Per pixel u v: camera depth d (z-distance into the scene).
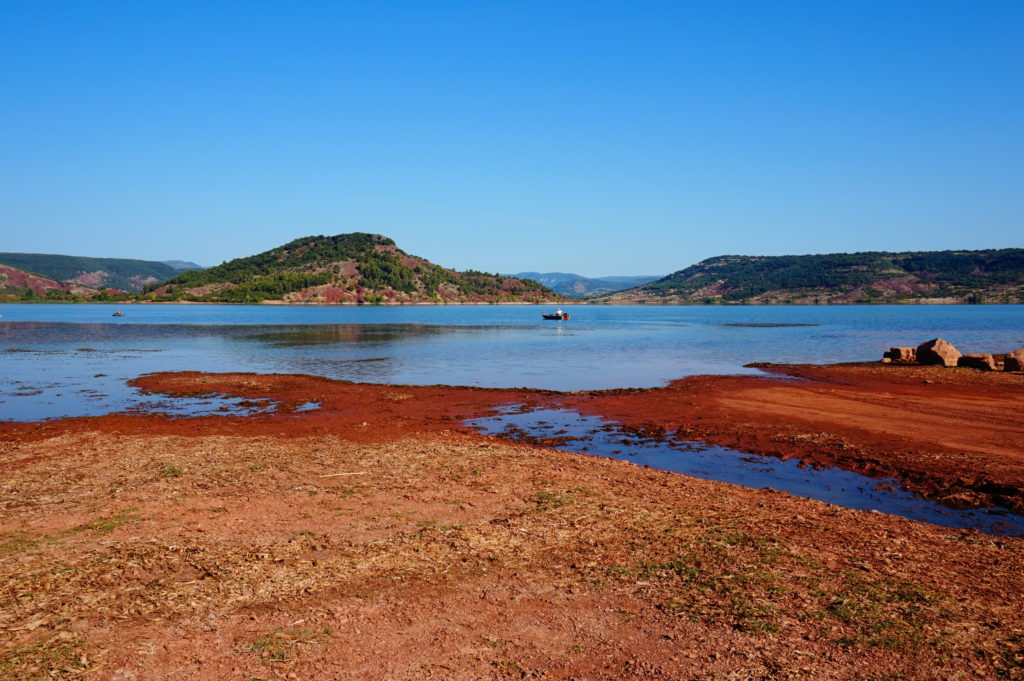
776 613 6.60
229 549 8.16
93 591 6.78
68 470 12.55
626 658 5.71
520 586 7.27
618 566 7.88
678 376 32.59
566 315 113.25
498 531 9.11
